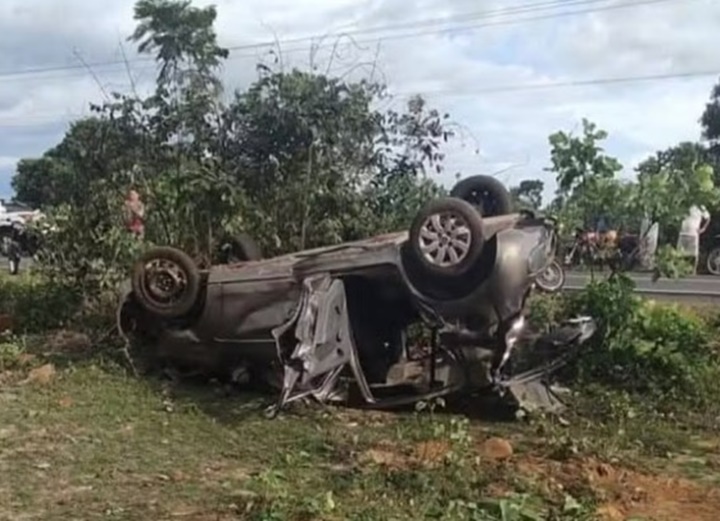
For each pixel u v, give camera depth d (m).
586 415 8.62
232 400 9.18
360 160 13.15
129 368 10.19
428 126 13.43
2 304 13.34
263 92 13.29
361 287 9.34
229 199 12.02
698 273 21.61
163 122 13.62
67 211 13.16
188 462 7.07
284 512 5.74
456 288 8.73
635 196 10.59
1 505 6.03
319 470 6.84
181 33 14.77
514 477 6.59
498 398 8.75
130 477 6.67
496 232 8.82
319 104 13.07
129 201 12.54
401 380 9.49
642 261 11.37
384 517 5.67
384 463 6.88
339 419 8.38
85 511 5.93
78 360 10.69
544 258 8.93
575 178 10.70
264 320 9.36
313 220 12.51
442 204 8.68
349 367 8.91
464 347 8.69
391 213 12.95
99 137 14.01
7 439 7.61
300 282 9.25
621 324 9.92
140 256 10.26
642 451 7.60
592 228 10.91
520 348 8.94
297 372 8.58
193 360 9.77
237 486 6.45
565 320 9.89
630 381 9.57
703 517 5.97
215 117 13.55
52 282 13.07
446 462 6.77
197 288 9.63
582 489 6.39
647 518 5.89
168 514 5.86
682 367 9.46
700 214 12.73
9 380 9.89
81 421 8.22
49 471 6.78
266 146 13.27
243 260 11.41
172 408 8.76
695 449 7.73
